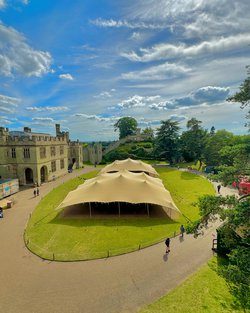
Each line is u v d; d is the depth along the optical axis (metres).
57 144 58.62
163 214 29.09
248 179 11.87
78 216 28.42
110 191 29.30
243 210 10.48
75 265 17.53
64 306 13.10
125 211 30.23
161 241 21.30
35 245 20.78
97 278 15.76
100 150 95.44
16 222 27.02
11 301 13.60
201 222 12.57
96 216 28.39
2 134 47.38
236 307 12.58
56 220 27.11
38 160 48.25
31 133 64.81
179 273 16.19
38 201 36.12
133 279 15.55
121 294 14.04
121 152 97.00
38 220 27.30
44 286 14.98
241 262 10.12
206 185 46.03
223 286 14.54
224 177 11.81
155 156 82.50
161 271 16.47
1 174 47.16
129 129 133.38
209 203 11.68
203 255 18.67
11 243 21.53
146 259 18.20
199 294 13.80
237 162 11.84
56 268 17.16
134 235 22.66
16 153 47.84
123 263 17.67
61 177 59.16
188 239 21.70
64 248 20.14
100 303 13.30
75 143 78.19
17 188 42.53
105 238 22.03
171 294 13.91
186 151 85.12
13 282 15.46
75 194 30.55
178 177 55.44
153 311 12.52
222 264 16.98
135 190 29.50
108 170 51.12
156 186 32.84
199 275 15.81
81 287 14.79
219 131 85.44
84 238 22.08
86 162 98.00
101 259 18.33
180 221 26.55
